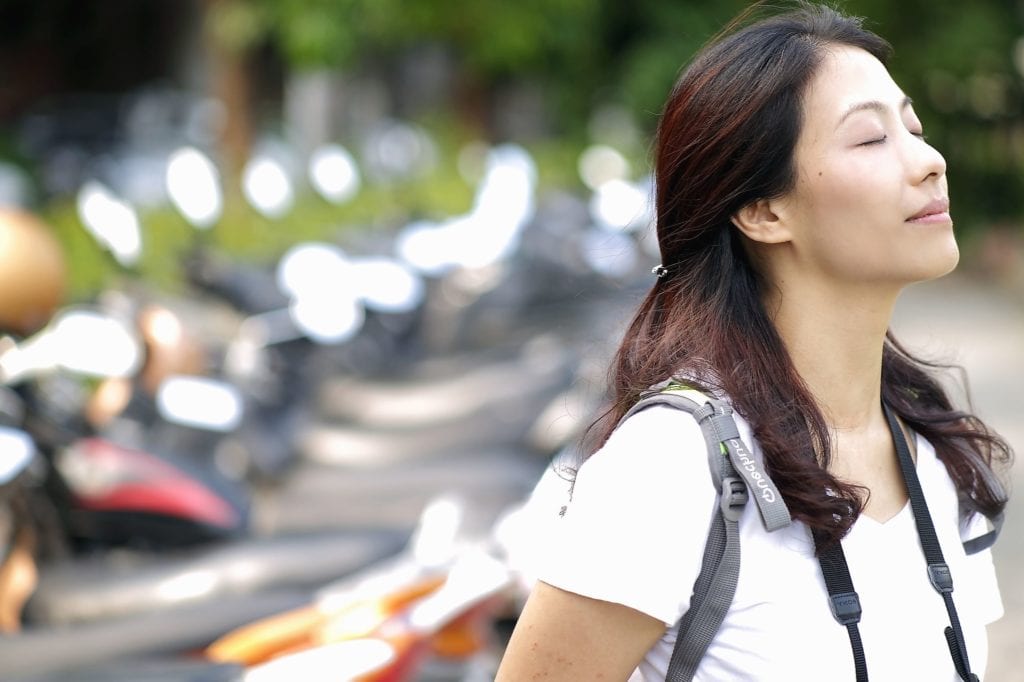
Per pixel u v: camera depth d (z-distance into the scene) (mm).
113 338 7770
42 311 7672
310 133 30719
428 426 11867
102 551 8234
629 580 3488
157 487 8117
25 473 7441
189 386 9367
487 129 37188
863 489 3672
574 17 28688
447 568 7699
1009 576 13602
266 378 11531
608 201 16453
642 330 4023
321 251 12383
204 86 40969
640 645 3578
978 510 4039
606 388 4184
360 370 13656
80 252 15523
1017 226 40250
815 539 3557
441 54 38562
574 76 32938
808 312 3855
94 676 6559
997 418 20547
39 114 41781
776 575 3521
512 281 14289
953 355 4836
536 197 19047
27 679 6668
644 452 3588
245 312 11938
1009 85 39031
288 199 15633
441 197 25875
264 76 39719
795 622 3508
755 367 3738
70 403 8266
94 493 8008
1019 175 39844
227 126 25297
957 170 39469
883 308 3828
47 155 36438
